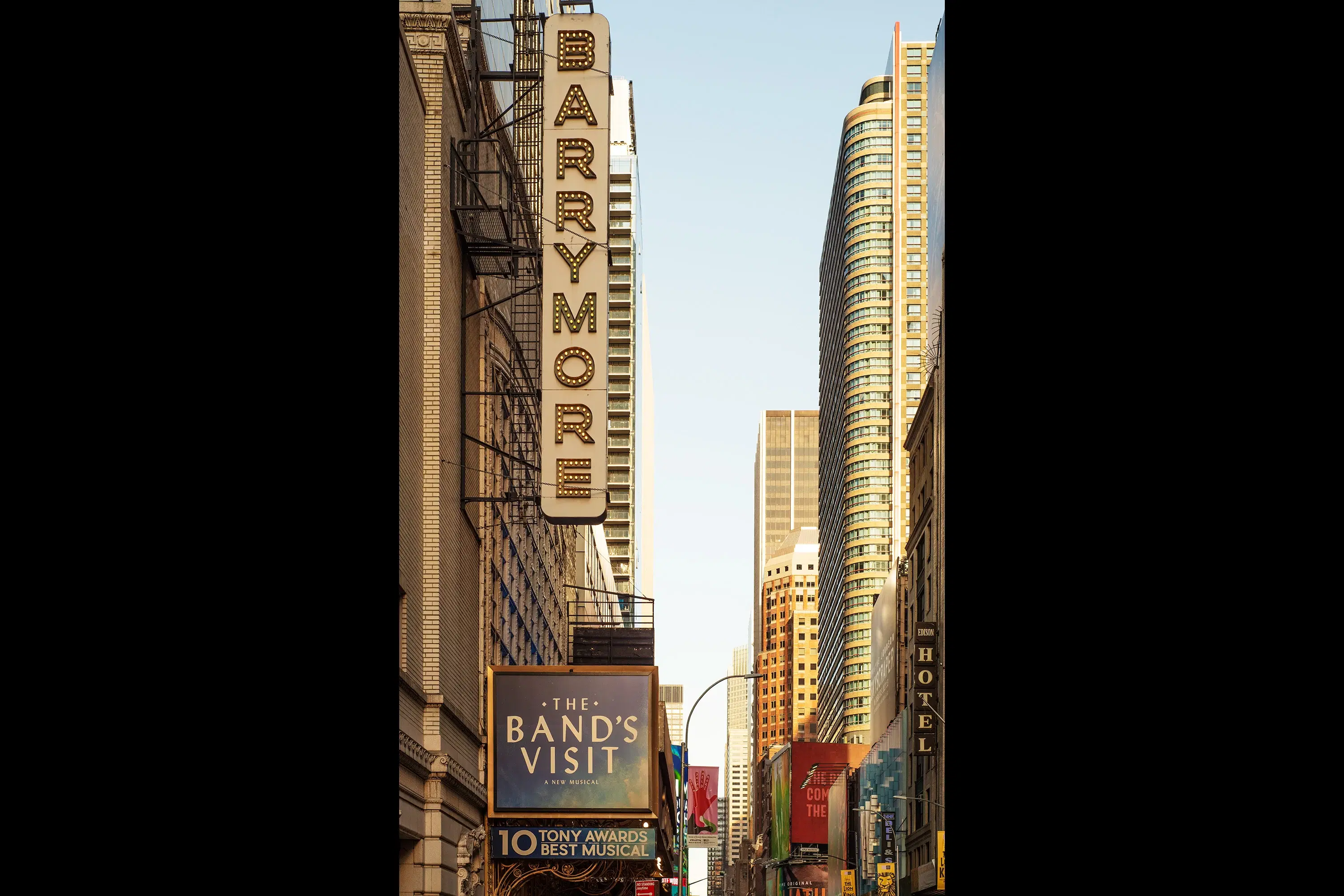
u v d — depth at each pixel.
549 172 37.72
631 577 196.25
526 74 37.97
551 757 32.12
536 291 44.88
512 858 31.77
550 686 32.34
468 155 35.28
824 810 184.12
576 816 31.83
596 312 37.28
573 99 37.88
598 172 37.72
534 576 57.66
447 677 32.59
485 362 39.25
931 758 85.38
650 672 32.34
